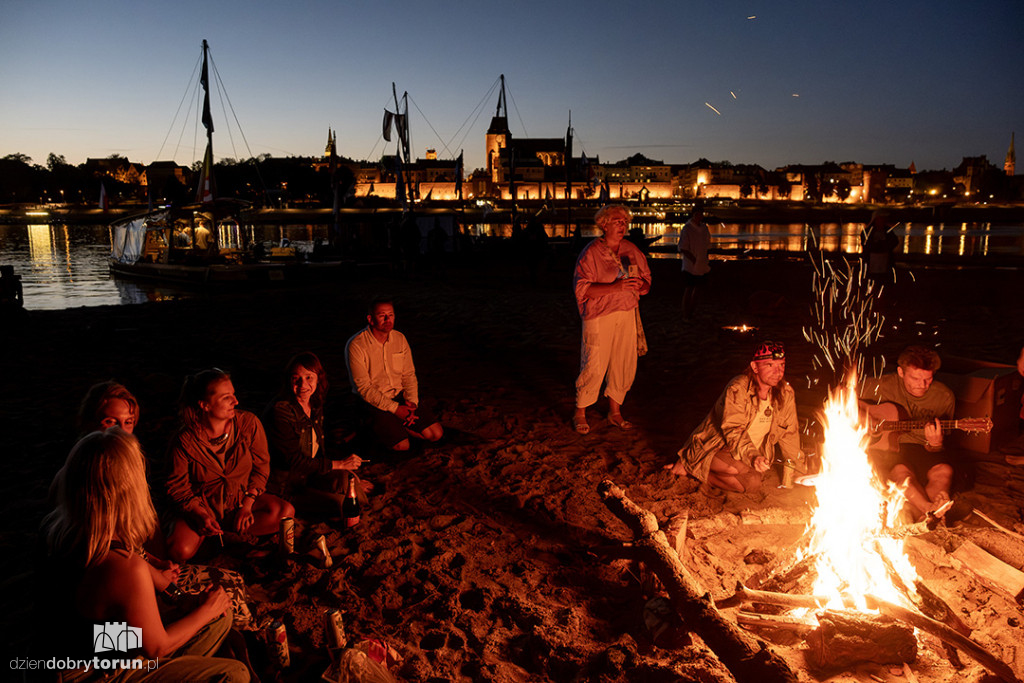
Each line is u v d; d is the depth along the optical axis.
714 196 176.75
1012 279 17.48
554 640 3.40
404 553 4.37
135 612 2.44
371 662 3.01
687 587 3.35
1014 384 5.18
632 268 6.48
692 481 5.37
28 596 3.85
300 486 4.88
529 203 119.31
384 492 5.28
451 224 30.80
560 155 142.50
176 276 24.97
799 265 23.25
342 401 7.87
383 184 143.25
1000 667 2.95
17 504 5.01
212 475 4.15
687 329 11.62
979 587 3.84
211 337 11.67
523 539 4.54
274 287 23.12
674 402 7.60
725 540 4.46
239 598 3.34
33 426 6.85
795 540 4.46
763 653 2.96
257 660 3.25
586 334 6.46
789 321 12.25
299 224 87.56
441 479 5.53
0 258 41.78
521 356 10.03
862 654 3.07
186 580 3.24
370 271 23.97
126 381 8.63
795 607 3.46
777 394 4.97
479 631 3.55
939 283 16.86
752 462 4.91
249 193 147.62
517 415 7.18
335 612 3.22
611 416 6.79
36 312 14.76
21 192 176.00
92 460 2.38
